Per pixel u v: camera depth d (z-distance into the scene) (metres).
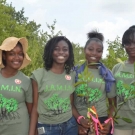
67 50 4.14
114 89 4.39
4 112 3.78
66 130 4.04
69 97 4.11
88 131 4.11
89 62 4.39
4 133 3.81
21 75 4.01
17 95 3.85
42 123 4.03
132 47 4.35
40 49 9.31
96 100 4.24
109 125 4.06
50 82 4.03
